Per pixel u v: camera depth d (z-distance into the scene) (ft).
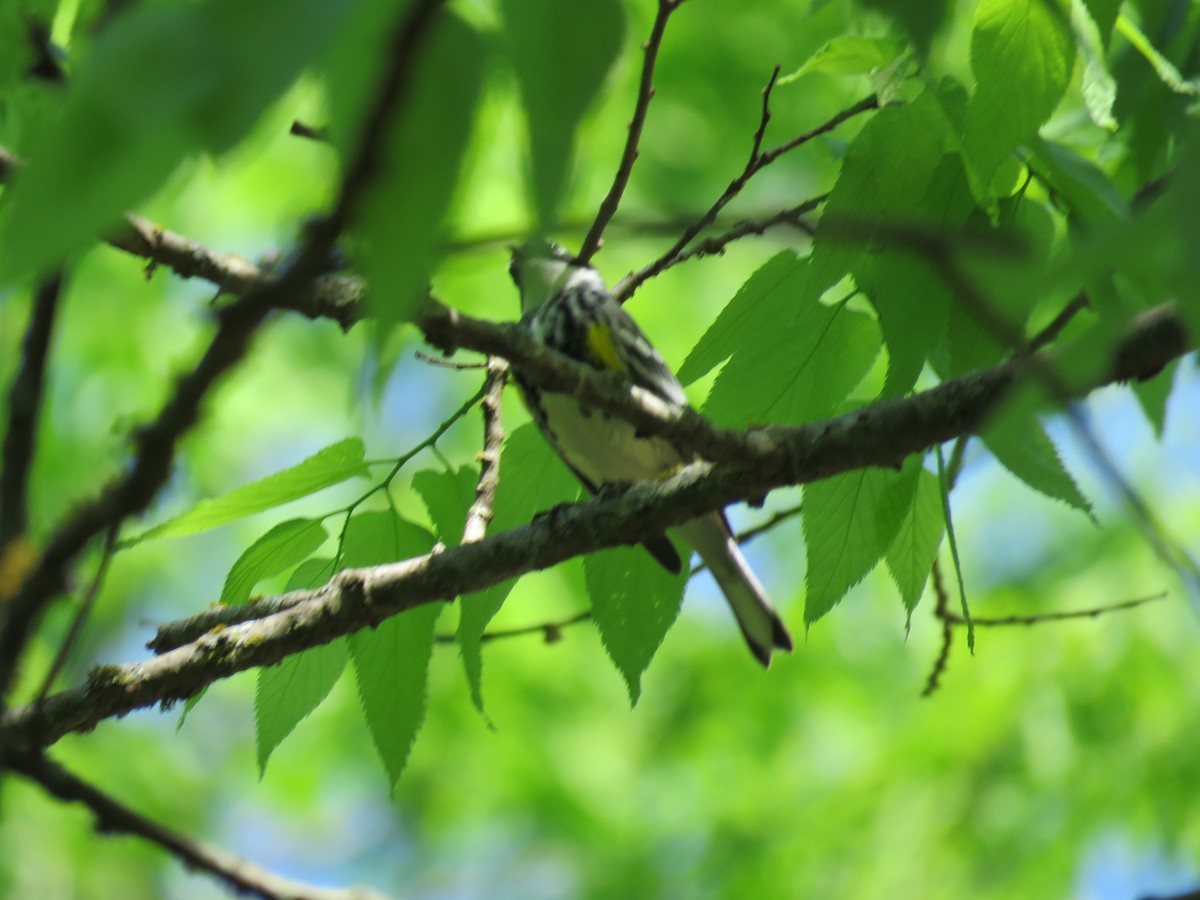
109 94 5.92
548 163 6.69
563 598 42.83
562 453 23.13
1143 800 34.04
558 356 16.40
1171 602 35.19
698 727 43.42
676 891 40.68
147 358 39.47
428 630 19.54
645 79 17.72
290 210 18.56
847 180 17.06
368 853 49.03
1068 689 35.27
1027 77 14.25
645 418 16.98
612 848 42.75
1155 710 34.63
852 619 43.93
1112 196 16.12
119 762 40.73
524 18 6.75
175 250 15.98
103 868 37.22
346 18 6.11
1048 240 17.62
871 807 36.24
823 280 16.78
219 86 5.98
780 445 17.85
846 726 42.24
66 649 9.14
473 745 43.50
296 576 20.67
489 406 21.90
